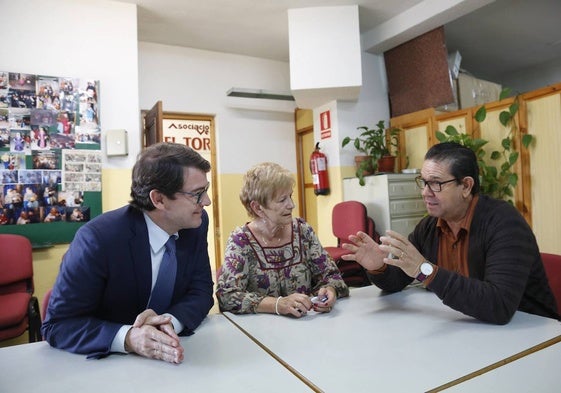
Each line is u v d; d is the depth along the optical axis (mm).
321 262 1537
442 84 4004
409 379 739
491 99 4879
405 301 1299
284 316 1218
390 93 4605
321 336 1010
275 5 3670
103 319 1133
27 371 864
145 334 919
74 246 1056
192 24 3965
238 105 4883
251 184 1438
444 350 871
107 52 3254
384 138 4410
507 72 6551
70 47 3121
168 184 1027
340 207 3643
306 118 5121
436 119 3992
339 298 1389
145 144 4113
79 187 3070
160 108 3340
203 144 4910
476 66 6148
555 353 834
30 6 2996
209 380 783
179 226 1121
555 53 5648
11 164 2863
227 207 4844
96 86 3158
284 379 771
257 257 1463
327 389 716
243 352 928
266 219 1457
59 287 1023
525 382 709
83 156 3096
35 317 2105
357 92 3986
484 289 1020
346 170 4316
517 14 4332
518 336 941
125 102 3307
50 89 3004
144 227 1113
